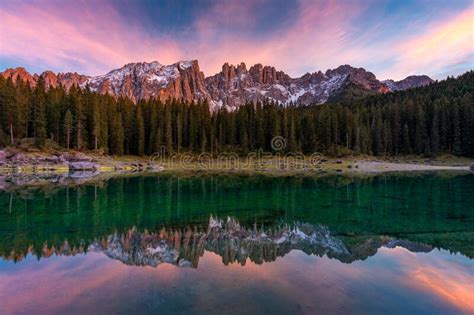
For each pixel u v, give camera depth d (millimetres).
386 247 13297
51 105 75375
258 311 7156
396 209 23016
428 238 14828
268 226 17719
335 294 8234
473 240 14383
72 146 74875
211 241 14414
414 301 7863
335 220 19391
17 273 9922
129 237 15070
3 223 18203
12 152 60094
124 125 89438
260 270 10172
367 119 103000
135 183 41812
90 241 14258
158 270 10211
